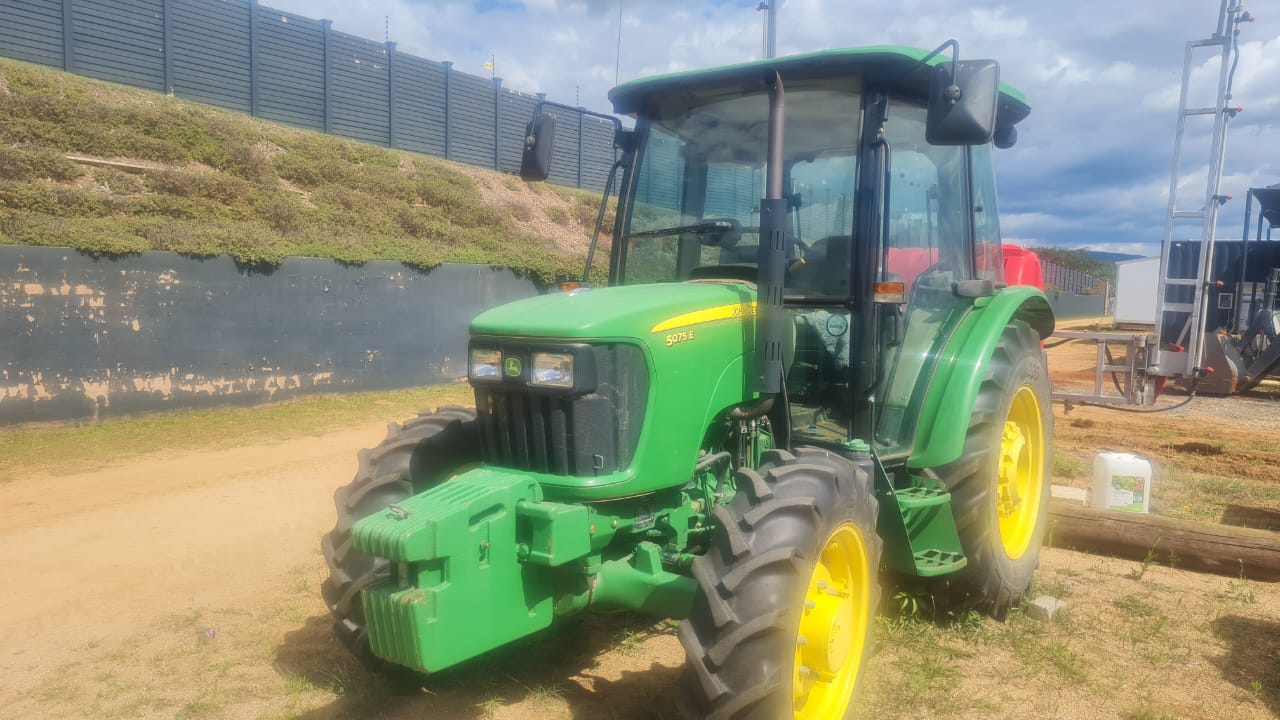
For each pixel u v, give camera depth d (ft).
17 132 49.01
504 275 51.39
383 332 44.83
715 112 13.48
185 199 49.08
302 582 16.46
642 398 10.35
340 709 11.29
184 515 21.38
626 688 11.82
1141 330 87.51
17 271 31.96
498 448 10.92
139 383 35.45
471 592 9.19
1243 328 46.19
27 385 32.42
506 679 12.09
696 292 11.35
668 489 11.09
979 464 13.50
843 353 12.70
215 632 13.78
